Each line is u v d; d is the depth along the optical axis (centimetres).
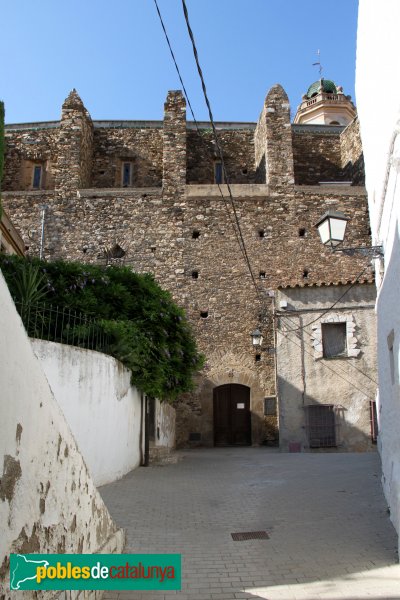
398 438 676
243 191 2161
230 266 2086
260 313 2034
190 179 2408
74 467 430
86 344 1029
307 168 2489
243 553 595
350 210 2156
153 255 2098
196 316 2041
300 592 477
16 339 314
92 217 2136
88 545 454
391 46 680
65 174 2172
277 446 1892
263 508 823
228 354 2002
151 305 1312
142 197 2158
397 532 601
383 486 886
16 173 2333
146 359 1231
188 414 1942
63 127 2214
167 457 1345
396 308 682
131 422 1187
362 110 1059
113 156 2398
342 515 755
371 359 1731
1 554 285
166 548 609
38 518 345
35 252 2094
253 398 1952
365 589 478
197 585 497
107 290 1252
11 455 304
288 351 1769
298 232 2123
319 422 1703
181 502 867
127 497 893
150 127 2428
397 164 649
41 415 357
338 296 1788
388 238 779
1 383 290
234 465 1316
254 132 2495
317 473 1137
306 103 4044
